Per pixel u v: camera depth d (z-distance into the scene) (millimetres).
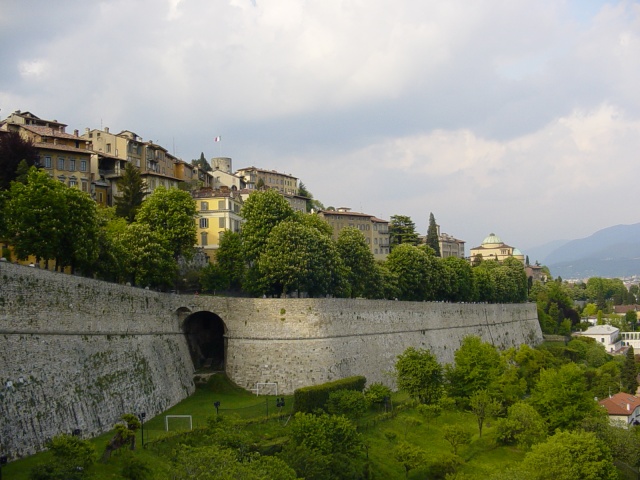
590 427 107188
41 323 68688
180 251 122625
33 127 152625
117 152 167000
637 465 103562
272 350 106438
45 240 87812
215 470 55562
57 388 68688
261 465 61125
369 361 121125
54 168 140000
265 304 107812
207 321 114688
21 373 64125
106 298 82625
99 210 124750
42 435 63969
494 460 97875
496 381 120750
